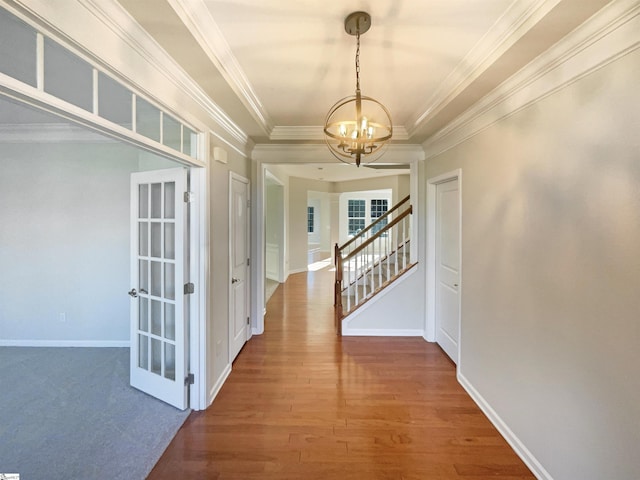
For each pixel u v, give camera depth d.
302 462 1.98
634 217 1.28
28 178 3.64
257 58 2.09
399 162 4.12
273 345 3.86
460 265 2.95
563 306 1.66
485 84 2.14
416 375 3.11
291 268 8.52
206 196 2.49
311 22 1.70
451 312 3.48
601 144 1.43
